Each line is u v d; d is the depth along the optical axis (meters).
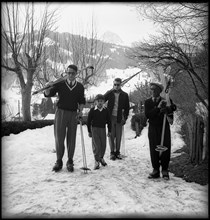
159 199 4.07
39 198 3.98
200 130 5.64
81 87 5.75
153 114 5.25
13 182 4.68
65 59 20.64
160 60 7.61
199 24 6.89
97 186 4.55
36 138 9.27
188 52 7.11
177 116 10.84
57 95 5.80
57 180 4.87
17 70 13.24
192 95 8.13
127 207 3.71
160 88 5.41
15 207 3.63
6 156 6.62
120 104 7.20
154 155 5.23
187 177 5.15
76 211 3.54
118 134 7.24
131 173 5.65
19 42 13.40
